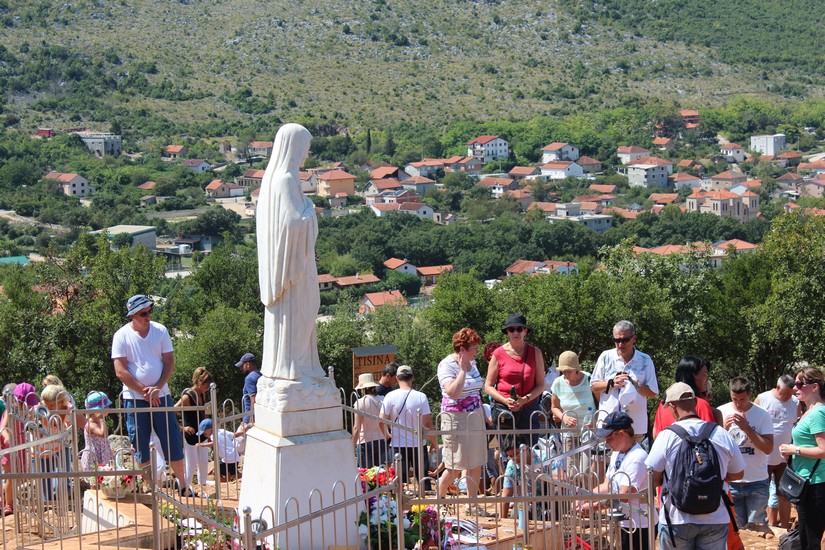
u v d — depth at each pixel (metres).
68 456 11.82
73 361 37.03
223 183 185.62
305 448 9.79
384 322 41.62
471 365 11.67
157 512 9.11
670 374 35.56
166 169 198.75
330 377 10.46
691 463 8.77
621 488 9.78
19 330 36.06
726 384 39.06
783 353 37.72
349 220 149.75
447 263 136.50
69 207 159.38
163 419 11.80
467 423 11.45
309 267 9.86
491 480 13.21
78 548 9.99
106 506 11.13
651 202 177.62
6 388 13.12
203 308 51.53
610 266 41.25
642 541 9.97
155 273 41.19
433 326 37.75
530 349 12.37
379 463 12.47
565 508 10.50
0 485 10.46
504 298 35.22
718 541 8.92
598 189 193.62
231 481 14.18
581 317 32.81
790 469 10.35
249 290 53.25
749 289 39.22
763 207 173.00
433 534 10.00
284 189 9.73
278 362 9.99
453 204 183.50
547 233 139.00
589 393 12.28
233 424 13.30
